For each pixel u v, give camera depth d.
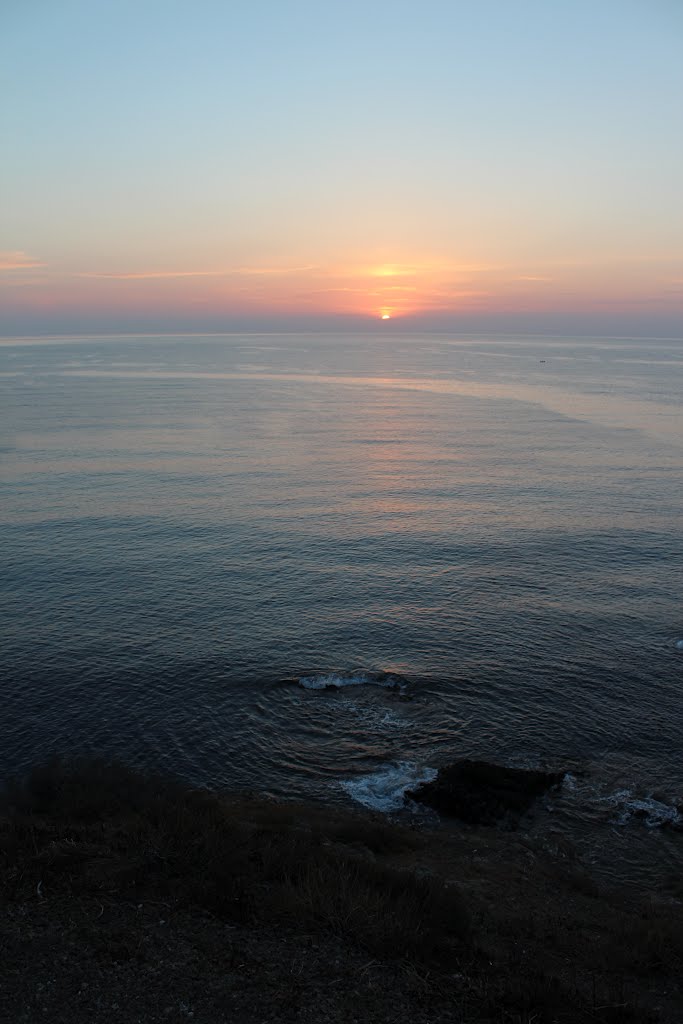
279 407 149.38
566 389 188.12
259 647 36.78
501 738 28.62
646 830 22.83
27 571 47.88
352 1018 9.98
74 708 31.08
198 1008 10.02
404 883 14.59
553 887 18.05
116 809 19.48
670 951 13.55
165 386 197.12
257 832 17.53
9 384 199.25
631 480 75.88
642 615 40.31
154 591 44.34
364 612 41.03
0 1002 9.97
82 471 81.06
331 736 28.91
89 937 11.56
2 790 24.03
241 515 62.03
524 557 50.31
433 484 74.81
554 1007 10.62
